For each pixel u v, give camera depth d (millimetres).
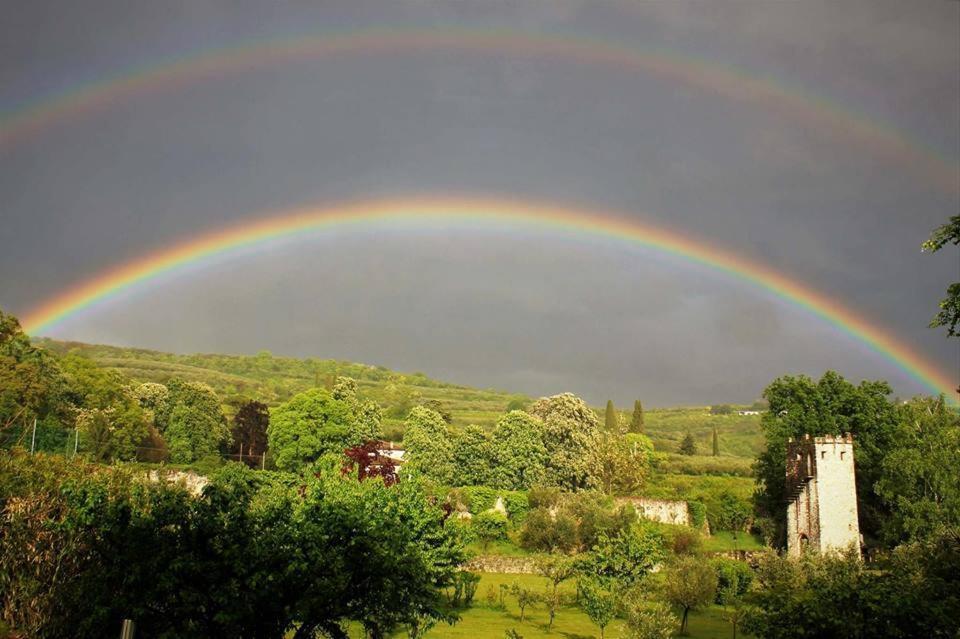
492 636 43094
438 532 37469
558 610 53000
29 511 25641
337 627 24062
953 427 71688
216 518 23531
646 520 79062
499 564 69938
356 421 102000
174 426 95062
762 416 84188
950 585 25141
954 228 23281
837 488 68812
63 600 24016
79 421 76875
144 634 21688
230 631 22156
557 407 103875
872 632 23297
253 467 98188
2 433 58438
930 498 63438
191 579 22156
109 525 22531
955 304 23688
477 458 98125
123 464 34156
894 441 71438
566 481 97312
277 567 22875
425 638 41125
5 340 74750
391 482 54281
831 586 25781
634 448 113312
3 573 24734
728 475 115750
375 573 24484
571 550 72938
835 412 79250
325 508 25484
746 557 75438
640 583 52719
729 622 50500
